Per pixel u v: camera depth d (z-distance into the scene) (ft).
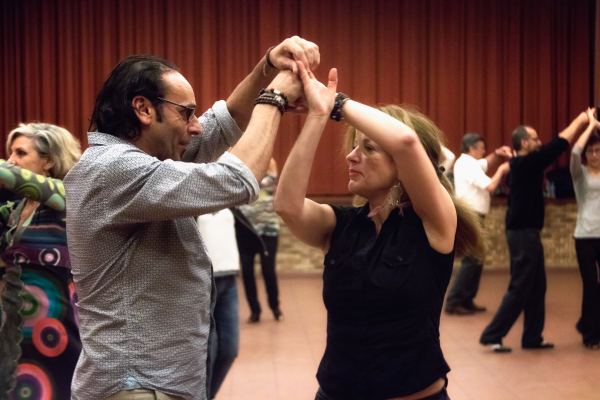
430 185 6.41
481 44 32.89
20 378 9.02
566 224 32.65
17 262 8.98
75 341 9.11
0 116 32.42
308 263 32.37
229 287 13.26
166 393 6.09
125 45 32.40
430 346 6.59
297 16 32.53
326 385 6.76
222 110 7.38
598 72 31.48
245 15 32.37
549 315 23.43
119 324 6.05
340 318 6.72
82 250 6.09
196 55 32.58
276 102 6.23
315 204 6.97
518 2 32.86
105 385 6.04
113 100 6.22
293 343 20.01
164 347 6.11
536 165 18.42
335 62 32.58
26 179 8.73
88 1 32.22
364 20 32.58
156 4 32.30
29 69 32.30
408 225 6.70
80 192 6.04
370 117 6.38
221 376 12.96
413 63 32.78
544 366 17.48
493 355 18.49
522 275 18.67
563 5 32.94
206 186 5.80
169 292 6.15
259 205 22.72
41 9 32.24
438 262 6.69
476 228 7.30
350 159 6.86
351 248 6.72
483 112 33.06
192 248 6.34
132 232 6.10
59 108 32.45
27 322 9.02
